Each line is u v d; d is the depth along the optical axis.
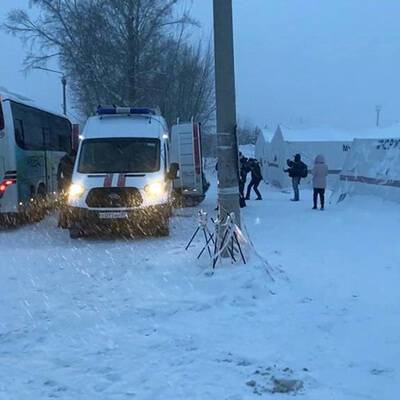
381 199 17.30
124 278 8.50
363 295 7.37
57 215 18.02
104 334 6.09
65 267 9.55
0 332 6.23
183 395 4.55
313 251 10.45
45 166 17.91
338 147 28.16
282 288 7.69
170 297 7.38
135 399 4.49
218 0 8.98
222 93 9.06
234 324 6.30
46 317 6.72
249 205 19.84
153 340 5.86
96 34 31.02
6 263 9.95
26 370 5.15
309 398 4.46
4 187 14.54
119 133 13.81
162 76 33.22
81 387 4.76
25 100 16.52
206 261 8.98
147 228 12.65
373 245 11.05
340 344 5.66
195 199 19.83
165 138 14.05
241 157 21.34
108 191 12.41
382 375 4.93
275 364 5.16
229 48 9.03
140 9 30.67
